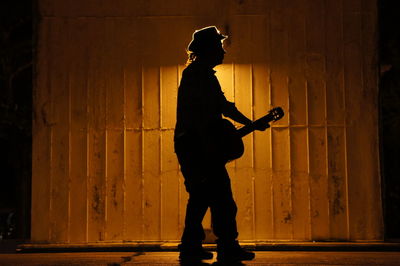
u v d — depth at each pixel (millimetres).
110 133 4820
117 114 4832
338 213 4695
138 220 4773
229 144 3529
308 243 4574
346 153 4719
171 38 4852
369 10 4781
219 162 3549
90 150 4820
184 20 4852
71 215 4793
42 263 3906
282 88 4781
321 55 4773
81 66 4855
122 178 4797
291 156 4738
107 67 4852
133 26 4871
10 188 14891
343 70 4758
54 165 4816
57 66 4863
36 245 4691
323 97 4754
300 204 4715
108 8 4887
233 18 4836
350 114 4738
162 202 4781
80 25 4883
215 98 3605
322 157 4727
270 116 3584
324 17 4797
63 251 4656
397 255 4254
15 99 13242
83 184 4805
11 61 12867
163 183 4789
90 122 4828
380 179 4695
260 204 4727
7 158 14664
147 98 4828
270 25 4816
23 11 12578
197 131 3561
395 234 12602
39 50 4867
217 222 3609
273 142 4750
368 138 4719
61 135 4828
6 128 12953
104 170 4805
